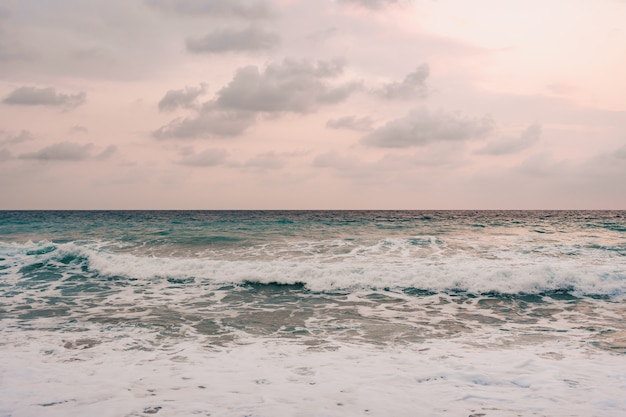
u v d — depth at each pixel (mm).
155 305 11172
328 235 25375
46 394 5312
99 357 7105
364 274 13688
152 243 21844
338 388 5586
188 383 5785
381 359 7020
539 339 8352
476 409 4852
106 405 4938
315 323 9586
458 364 6691
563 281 12711
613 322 9664
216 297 12078
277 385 5711
